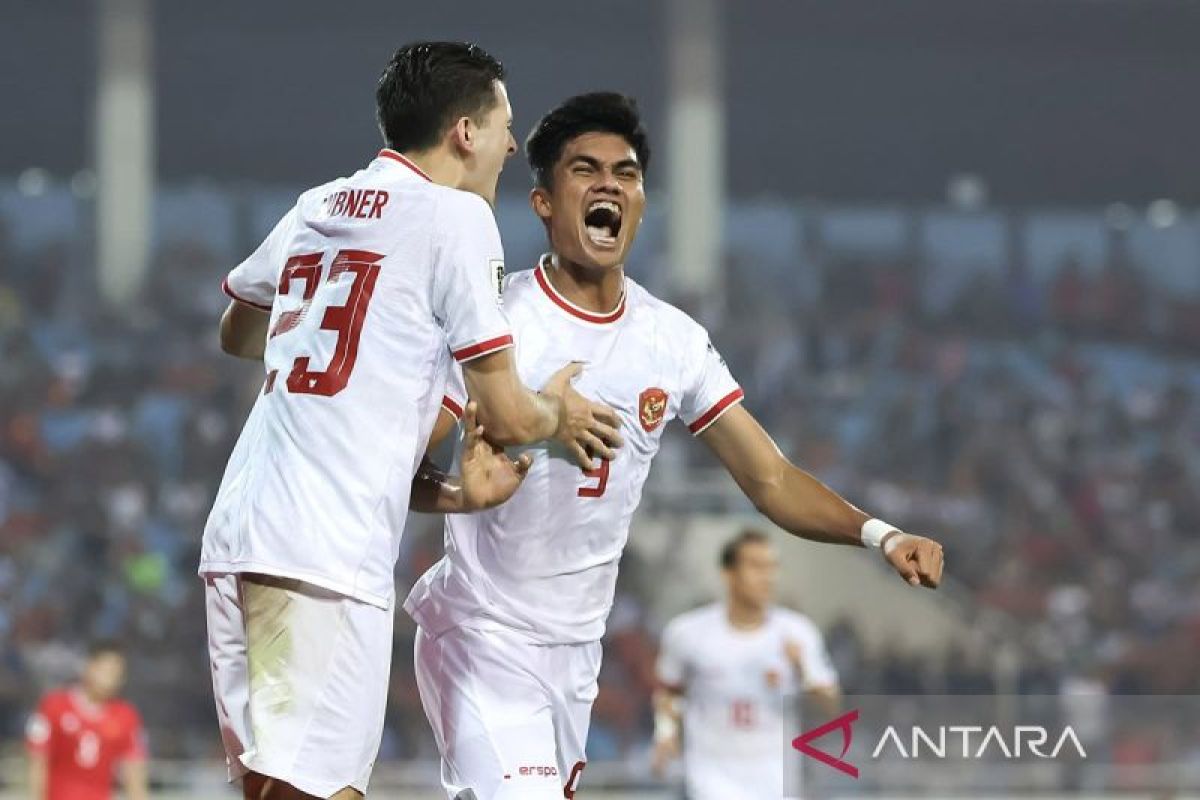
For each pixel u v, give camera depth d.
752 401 48.22
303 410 8.42
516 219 55.16
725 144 57.53
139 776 22.36
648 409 9.69
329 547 8.29
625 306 9.77
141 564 39.16
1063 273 56.09
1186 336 55.44
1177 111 57.88
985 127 57.91
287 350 8.59
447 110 8.82
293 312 8.68
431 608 9.89
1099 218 57.03
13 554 39.34
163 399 46.69
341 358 8.43
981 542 43.88
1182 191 58.44
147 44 49.81
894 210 56.41
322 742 8.30
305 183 57.31
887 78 56.72
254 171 56.88
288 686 8.29
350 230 8.63
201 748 30.38
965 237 56.53
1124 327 55.34
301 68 55.59
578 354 9.55
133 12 49.50
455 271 8.49
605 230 9.52
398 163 8.83
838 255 55.72
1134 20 52.88
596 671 10.06
